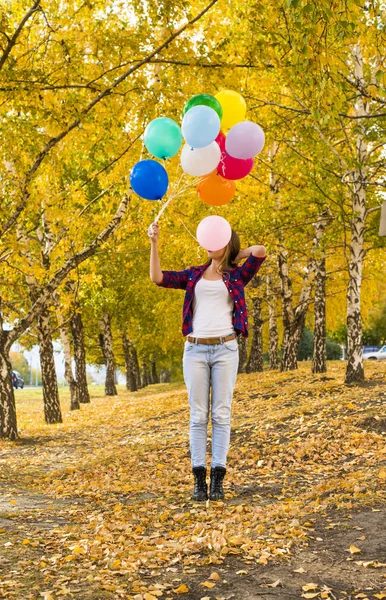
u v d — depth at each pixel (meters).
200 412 5.02
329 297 24.52
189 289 4.92
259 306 27.50
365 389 12.65
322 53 5.68
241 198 17.75
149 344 37.81
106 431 14.91
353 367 13.94
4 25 8.59
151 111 9.23
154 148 4.92
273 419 10.39
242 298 4.89
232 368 4.89
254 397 16.17
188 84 8.99
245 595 2.94
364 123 11.05
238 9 9.55
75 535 4.18
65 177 17.42
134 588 3.03
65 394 42.16
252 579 3.16
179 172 9.78
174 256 21.56
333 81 5.76
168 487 6.08
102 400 29.25
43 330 18.09
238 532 3.97
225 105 5.12
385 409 8.93
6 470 8.46
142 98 9.25
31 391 51.22
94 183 19.08
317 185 13.15
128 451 9.81
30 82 8.55
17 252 11.91
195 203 15.91
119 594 2.98
